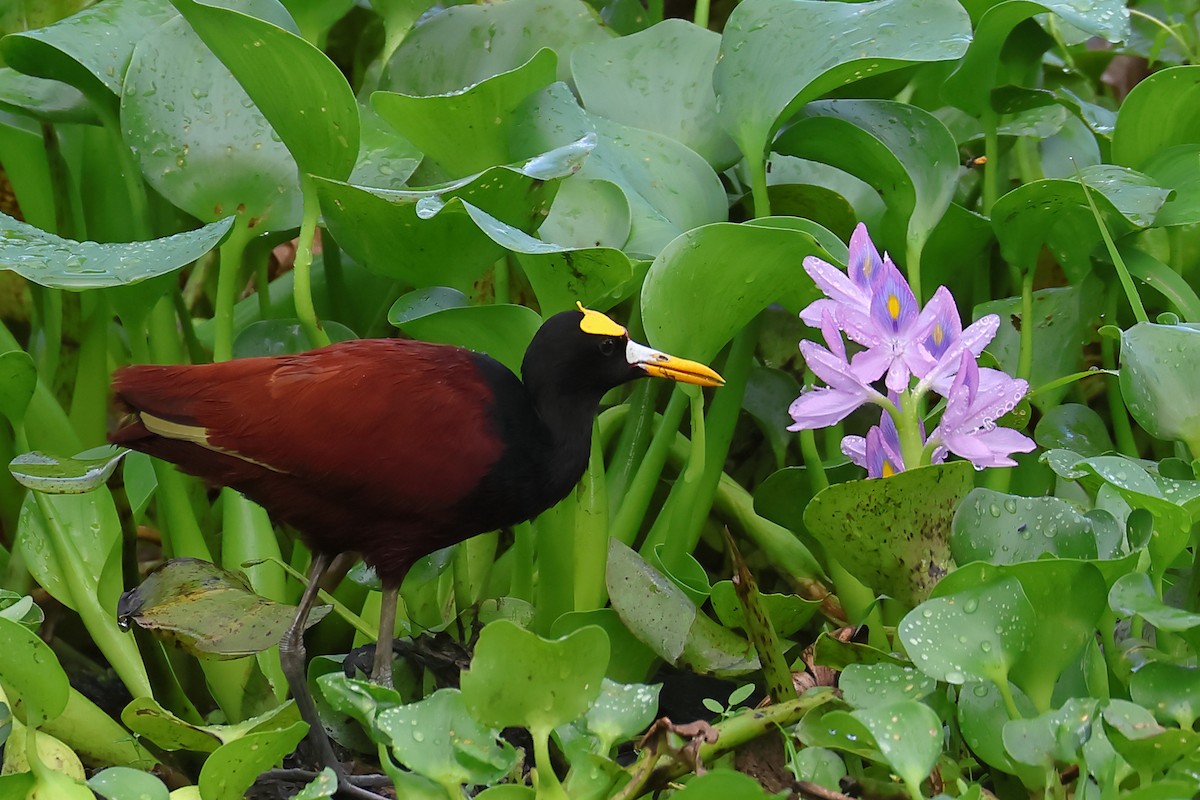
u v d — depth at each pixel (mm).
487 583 6512
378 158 6535
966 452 6371
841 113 6512
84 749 6422
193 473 6406
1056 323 6531
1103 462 6355
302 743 6430
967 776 6383
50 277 6406
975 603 6316
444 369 6406
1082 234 6520
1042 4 6492
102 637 6441
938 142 6496
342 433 6387
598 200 6488
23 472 6398
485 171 6418
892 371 6371
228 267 6488
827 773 6355
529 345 6426
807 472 6484
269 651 6461
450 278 6453
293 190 6492
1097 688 6359
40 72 6527
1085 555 6359
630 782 6316
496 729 6297
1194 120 6527
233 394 6391
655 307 6410
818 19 6488
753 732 6340
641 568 6414
